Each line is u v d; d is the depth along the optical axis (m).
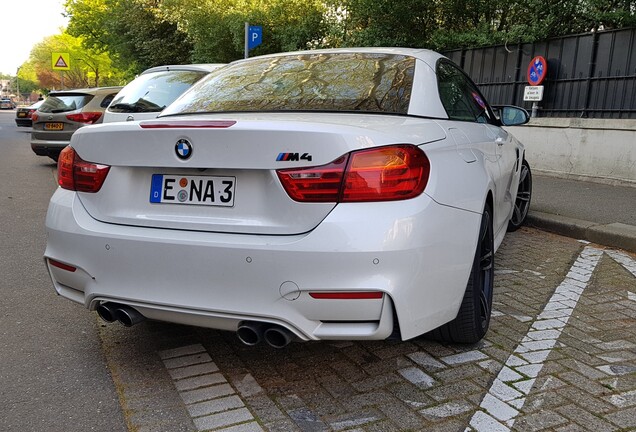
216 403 2.76
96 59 53.50
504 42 10.50
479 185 3.05
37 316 3.88
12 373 3.08
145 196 2.77
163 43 23.00
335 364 3.14
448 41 11.24
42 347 3.40
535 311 3.89
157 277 2.66
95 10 36.59
